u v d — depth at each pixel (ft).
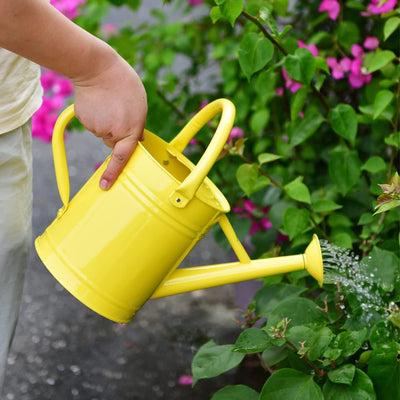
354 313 4.59
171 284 3.87
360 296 4.66
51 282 8.68
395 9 6.02
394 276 4.77
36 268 8.97
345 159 5.72
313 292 6.05
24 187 4.31
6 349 4.47
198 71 8.32
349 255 5.74
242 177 5.58
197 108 7.19
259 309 5.32
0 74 3.87
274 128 7.28
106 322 7.82
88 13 7.04
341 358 4.37
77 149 12.62
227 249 6.70
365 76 6.29
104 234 3.69
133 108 3.63
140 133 3.69
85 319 7.88
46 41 3.34
